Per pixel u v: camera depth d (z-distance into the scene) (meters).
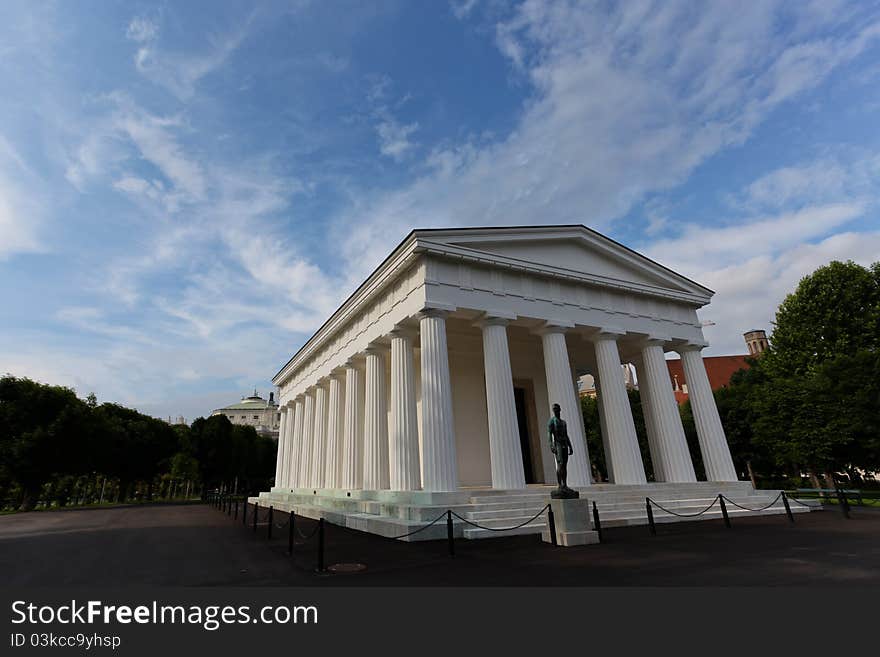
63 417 50.06
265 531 22.00
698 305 30.92
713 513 22.94
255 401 151.00
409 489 21.31
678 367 89.38
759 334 94.12
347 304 29.83
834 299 40.44
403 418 22.55
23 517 37.19
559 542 15.18
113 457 61.28
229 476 72.75
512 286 24.34
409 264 23.08
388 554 14.18
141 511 42.34
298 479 41.06
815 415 36.06
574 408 23.94
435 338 21.38
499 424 21.59
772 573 10.54
